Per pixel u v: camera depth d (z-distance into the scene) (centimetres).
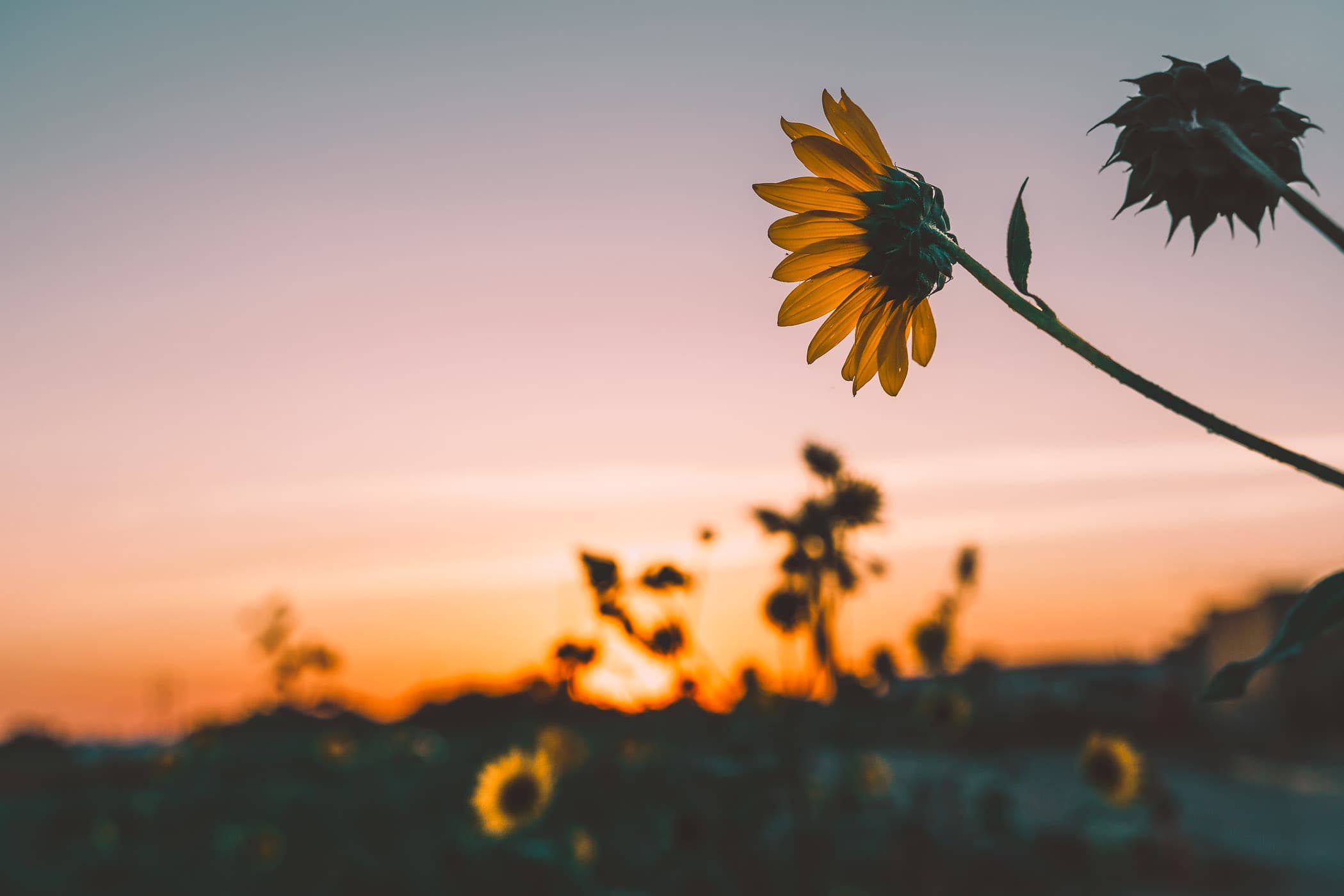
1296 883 799
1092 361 80
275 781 841
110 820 841
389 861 636
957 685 495
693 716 330
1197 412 75
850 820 436
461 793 720
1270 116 80
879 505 268
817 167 103
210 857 749
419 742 844
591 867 418
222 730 903
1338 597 73
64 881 736
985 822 531
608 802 459
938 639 405
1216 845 901
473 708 815
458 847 583
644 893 364
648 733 379
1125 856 551
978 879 487
